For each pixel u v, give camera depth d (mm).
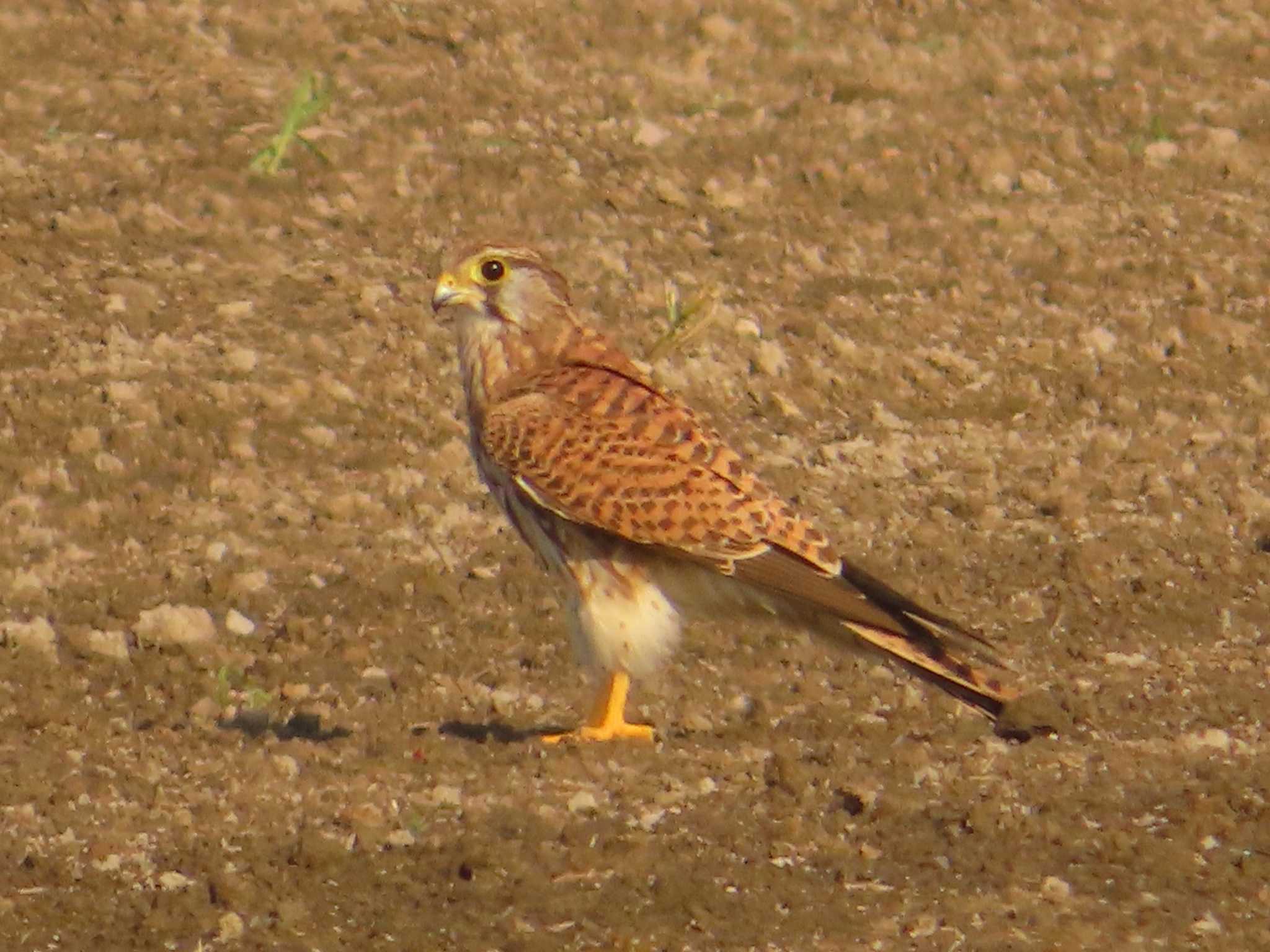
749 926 9203
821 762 10852
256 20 20000
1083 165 19766
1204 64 21891
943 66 21219
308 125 18438
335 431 14641
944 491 14633
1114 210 19047
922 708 11656
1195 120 20750
